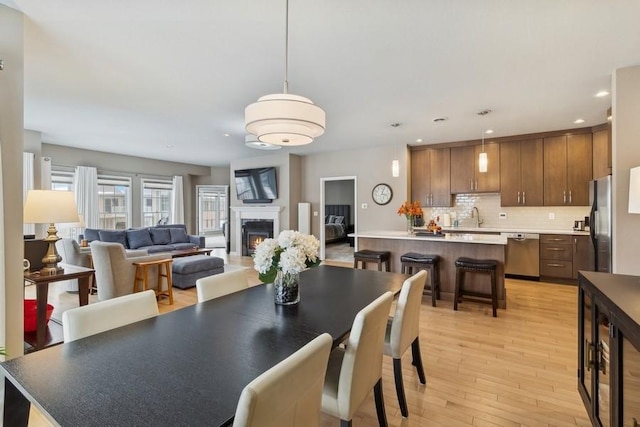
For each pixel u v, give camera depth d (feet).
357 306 5.98
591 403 5.54
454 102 12.53
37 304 8.72
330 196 38.55
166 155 25.38
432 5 6.63
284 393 3.01
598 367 5.22
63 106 13.15
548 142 17.51
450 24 7.30
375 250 15.66
